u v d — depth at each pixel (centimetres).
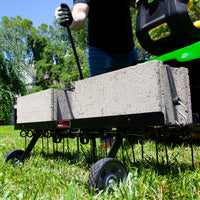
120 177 150
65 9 210
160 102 127
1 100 1177
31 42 3269
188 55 176
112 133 171
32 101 239
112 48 264
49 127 203
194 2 464
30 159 245
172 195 134
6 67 1283
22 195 142
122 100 148
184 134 154
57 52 2600
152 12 204
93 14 254
